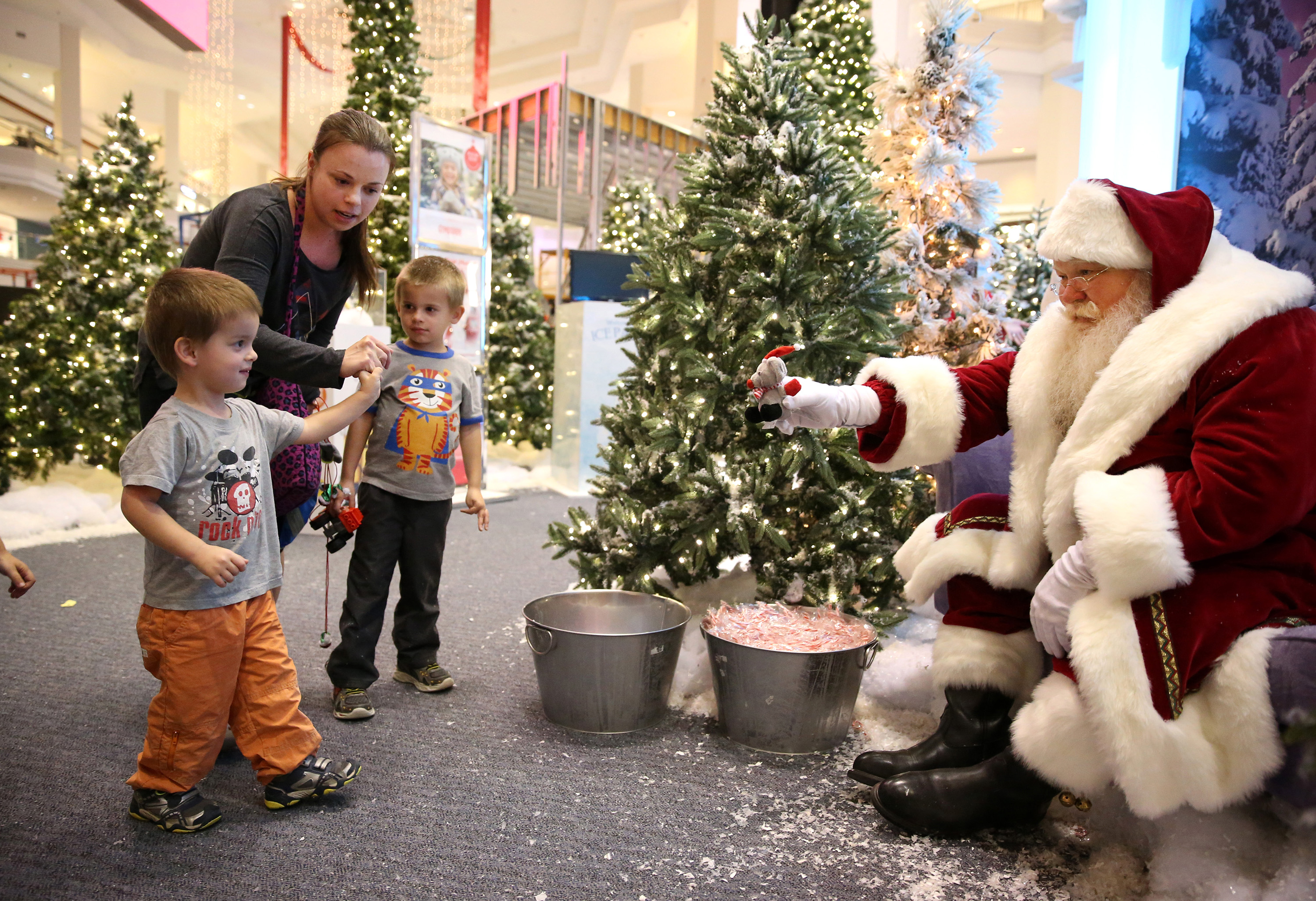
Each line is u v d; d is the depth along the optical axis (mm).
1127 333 1601
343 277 2172
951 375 1896
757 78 2723
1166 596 1430
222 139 19344
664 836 1681
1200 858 1463
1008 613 1792
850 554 2488
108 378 5484
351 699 2219
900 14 7574
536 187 11992
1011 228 5270
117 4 15227
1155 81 3014
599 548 2717
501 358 8047
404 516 2377
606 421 2848
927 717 2266
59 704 2268
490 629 3072
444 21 12453
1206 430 1421
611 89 17281
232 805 1771
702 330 2574
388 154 2004
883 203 3902
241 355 1612
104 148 5914
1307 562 1467
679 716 2307
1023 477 1763
